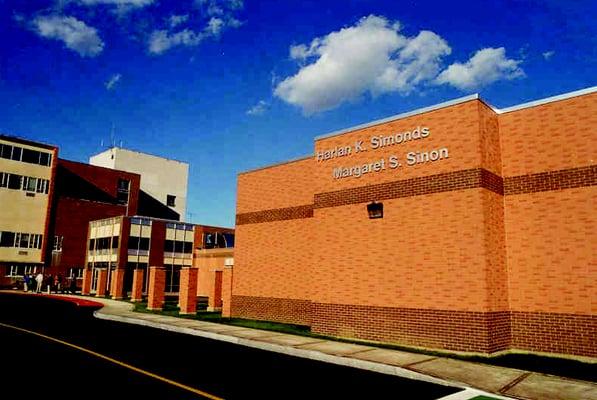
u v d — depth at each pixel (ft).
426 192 44.68
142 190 213.87
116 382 26.78
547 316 39.96
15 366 30.45
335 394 25.82
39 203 155.02
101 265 150.92
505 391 26.86
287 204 65.57
